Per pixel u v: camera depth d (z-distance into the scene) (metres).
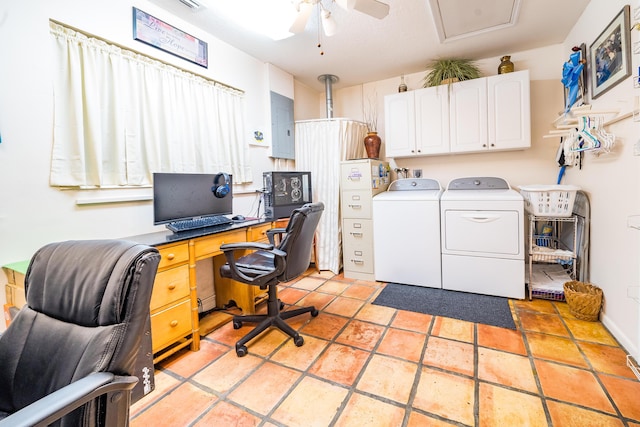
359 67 3.34
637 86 1.47
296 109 3.74
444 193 2.87
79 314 0.80
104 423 0.68
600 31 2.05
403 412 1.31
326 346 1.86
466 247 2.63
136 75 1.98
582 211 2.40
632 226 1.50
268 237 2.39
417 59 3.17
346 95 4.00
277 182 2.94
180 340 1.82
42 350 0.82
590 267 2.26
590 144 1.94
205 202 2.30
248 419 1.30
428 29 2.56
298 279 3.20
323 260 3.45
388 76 3.64
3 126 1.43
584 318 2.04
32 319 0.89
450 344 1.83
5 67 1.44
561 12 2.34
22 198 1.50
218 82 2.59
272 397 1.44
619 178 1.81
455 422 1.24
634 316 1.63
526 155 3.09
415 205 2.83
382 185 3.37
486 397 1.38
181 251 1.80
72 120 1.66
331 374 1.59
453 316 2.20
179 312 1.78
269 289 2.03
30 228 1.53
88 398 0.63
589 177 2.27
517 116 2.79
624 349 1.70
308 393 1.45
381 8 1.85
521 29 2.60
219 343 1.96
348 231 3.20
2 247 1.44
